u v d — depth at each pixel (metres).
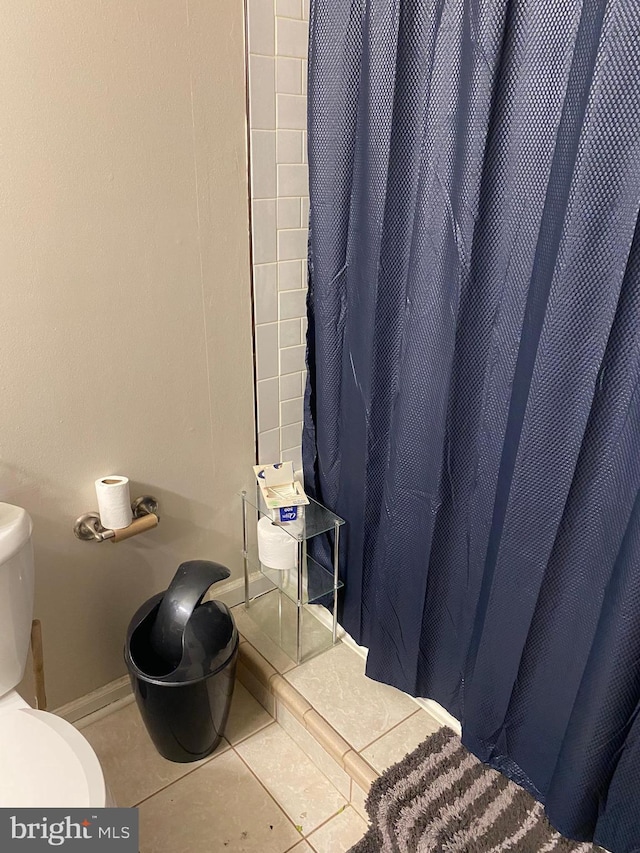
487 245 1.08
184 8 1.19
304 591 1.62
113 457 1.38
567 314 0.96
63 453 1.30
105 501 1.31
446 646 1.41
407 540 1.37
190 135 1.28
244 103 1.33
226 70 1.29
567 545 1.09
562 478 1.04
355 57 1.21
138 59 1.16
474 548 1.27
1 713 1.02
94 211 1.19
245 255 1.45
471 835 1.20
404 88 1.13
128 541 1.47
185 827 1.29
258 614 1.75
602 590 1.04
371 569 1.55
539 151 0.98
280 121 1.40
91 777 0.91
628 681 1.02
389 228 1.24
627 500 0.97
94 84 1.12
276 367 1.61
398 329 1.31
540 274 1.01
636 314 0.91
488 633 1.24
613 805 1.12
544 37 0.93
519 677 1.22
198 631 1.31
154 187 1.26
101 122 1.15
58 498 1.32
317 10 1.24
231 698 1.42
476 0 0.97
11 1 1.01
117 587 1.48
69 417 1.28
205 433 1.53
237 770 1.42
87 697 1.51
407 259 1.24
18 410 1.21
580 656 1.10
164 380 1.41
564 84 0.92
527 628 1.17
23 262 1.14
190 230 1.34
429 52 1.08
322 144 1.32
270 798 1.36
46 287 1.18
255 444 1.65
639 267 0.89
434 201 1.12
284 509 1.52
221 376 1.51
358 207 1.30
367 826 1.29
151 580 1.55
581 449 1.01
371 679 1.54
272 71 1.35
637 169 0.85
